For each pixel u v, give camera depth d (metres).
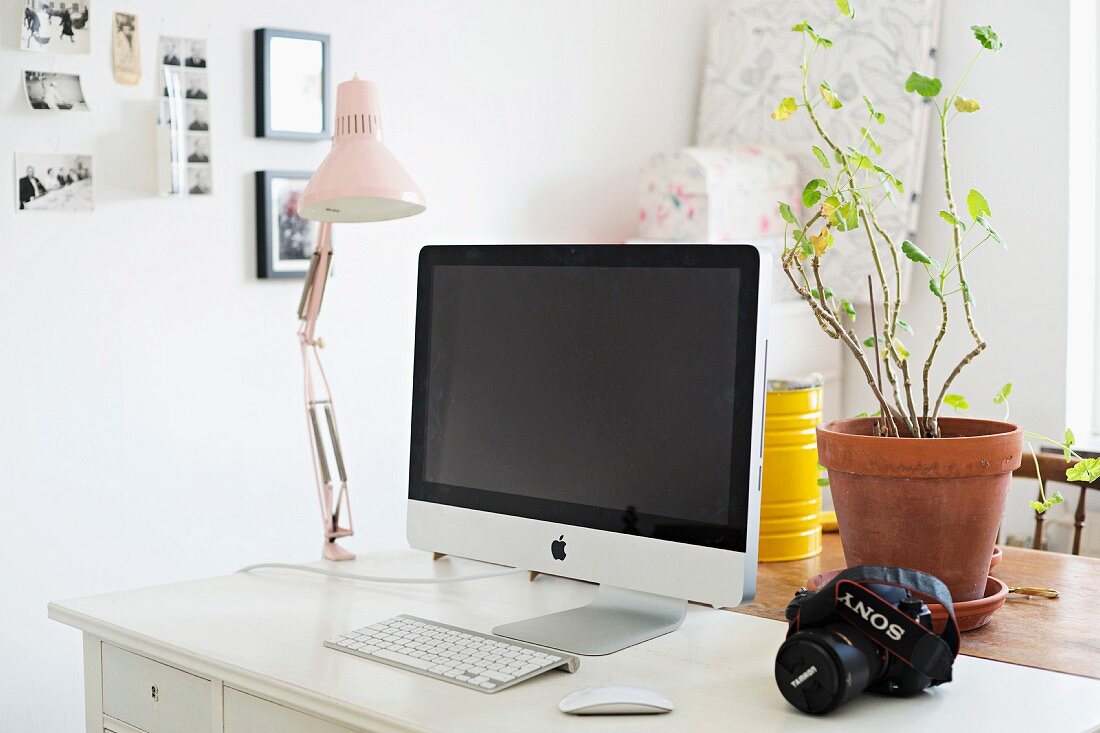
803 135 3.12
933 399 3.07
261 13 2.37
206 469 2.36
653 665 1.23
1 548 2.08
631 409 1.32
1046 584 1.58
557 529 1.38
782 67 3.16
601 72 3.07
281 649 1.29
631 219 3.20
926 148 3.04
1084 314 2.90
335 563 1.74
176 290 2.29
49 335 2.12
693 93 3.34
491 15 2.79
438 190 2.70
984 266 2.97
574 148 3.02
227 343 2.38
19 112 2.06
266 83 2.36
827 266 3.08
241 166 2.37
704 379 1.26
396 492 2.69
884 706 1.10
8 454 2.08
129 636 1.38
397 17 2.59
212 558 2.38
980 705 1.10
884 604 1.10
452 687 1.16
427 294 1.55
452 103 2.71
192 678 1.33
